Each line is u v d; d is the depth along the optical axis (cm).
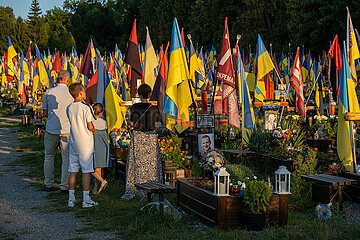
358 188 705
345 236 530
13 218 633
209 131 956
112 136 933
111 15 8856
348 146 716
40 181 909
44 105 809
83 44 8825
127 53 918
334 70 1212
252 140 980
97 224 591
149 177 736
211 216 573
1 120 2466
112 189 812
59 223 606
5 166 1106
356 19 2941
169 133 1132
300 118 1316
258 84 1182
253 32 3959
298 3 3338
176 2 5562
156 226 569
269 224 573
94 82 931
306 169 759
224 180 560
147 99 747
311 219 613
